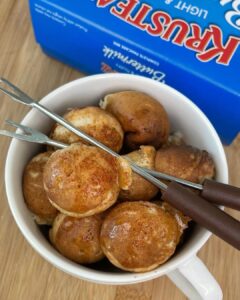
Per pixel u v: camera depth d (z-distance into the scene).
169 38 0.20
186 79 0.21
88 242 0.17
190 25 0.20
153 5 0.21
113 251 0.16
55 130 0.18
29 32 0.24
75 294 0.21
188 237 0.18
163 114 0.19
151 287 0.21
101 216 0.17
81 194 0.16
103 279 0.16
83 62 0.23
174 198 0.16
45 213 0.18
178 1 0.21
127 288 0.21
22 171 0.18
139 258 0.16
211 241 0.22
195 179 0.18
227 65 0.20
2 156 0.22
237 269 0.22
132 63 0.21
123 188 0.17
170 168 0.18
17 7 0.25
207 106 0.21
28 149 0.18
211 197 0.16
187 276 0.17
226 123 0.22
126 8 0.21
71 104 0.20
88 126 0.18
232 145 0.23
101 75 0.19
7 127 0.23
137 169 0.17
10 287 0.20
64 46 0.23
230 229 0.15
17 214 0.17
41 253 0.16
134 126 0.19
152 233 0.16
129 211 0.16
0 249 0.21
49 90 0.24
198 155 0.18
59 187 0.16
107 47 0.21
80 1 0.21
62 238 0.17
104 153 0.17
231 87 0.20
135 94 0.19
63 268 0.16
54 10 0.21
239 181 0.23
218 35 0.20
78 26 0.21
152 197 0.18
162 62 0.20
